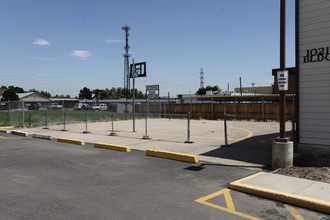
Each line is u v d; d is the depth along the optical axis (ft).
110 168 25.61
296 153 28.84
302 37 28.89
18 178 22.26
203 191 18.85
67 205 16.31
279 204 16.57
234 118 92.68
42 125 72.64
